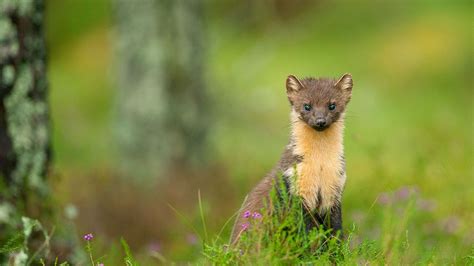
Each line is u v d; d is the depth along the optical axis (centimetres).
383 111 2289
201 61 1680
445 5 2833
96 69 2747
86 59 2802
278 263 669
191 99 1655
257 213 748
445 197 1154
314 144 804
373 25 2797
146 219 1338
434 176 1212
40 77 979
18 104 962
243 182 1479
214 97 1848
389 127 2133
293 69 2531
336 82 875
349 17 2833
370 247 721
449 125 1869
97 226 1312
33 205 965
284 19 2802
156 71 1634
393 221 848
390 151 1719
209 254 716
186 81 1648
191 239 1034
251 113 2077
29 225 900
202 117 1672
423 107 2317
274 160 1797
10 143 959
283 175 799
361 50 2652
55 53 2898
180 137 1636
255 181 1487
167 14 1636
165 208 1378
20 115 963
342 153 817
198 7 1669
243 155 1781
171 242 1249
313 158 800
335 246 722
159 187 1512
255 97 2105
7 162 957
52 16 2984
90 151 2080
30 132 972
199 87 1673
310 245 725
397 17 2809
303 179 791
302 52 2658
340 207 809
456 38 2631
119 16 1678
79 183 1486
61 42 2927
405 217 820
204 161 1662
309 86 874
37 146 977
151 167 1627
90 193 1422
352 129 2111
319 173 796
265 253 669
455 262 749
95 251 996
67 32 2952
